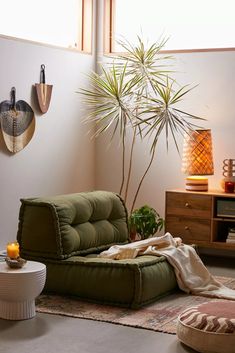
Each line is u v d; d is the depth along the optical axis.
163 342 4.61
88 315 5.06
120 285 5.28
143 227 6.94
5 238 6.52
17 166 6.60
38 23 7.02
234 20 7.20
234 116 7.14
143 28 7.57
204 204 6.85
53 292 5.57
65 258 5.56
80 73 7.43
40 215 5.62
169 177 7.45
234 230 6.83
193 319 4.54
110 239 6.19
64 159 7.25
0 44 6.30
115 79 6.98
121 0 7.66
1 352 4.40
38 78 6.80
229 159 6.99
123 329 4.82
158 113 6.89
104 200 6.20
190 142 6.95
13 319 4.94
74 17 7.59
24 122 6.61
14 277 4.85
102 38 7.66
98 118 7.66
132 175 7.63
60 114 7.14
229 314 4.55
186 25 7.40
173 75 7.38
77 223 5.84
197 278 5.79
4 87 6.38
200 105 7.28
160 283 5.48
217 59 7.19
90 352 4.43
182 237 6.95
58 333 4.72
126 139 7.62
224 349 4.39
